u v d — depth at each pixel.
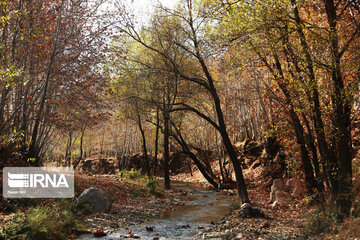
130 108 20.78
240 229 8.12
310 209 9.66
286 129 11.82
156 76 16.83
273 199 12.87
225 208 12.75
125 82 18.14
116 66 15.12
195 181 27.14
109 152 44.94
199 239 7.44
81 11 13.31
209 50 11.28
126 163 35.34
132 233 8.11
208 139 30.83
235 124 28.02
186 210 12.38
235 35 9.31
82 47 13.59
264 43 9.52
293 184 13.48
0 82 7.94
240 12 8.72
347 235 6.19
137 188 17.42
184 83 18.25
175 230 8.60
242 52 9.60
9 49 10.13
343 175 7.53
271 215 9.95
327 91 8.16
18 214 7.18
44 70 12.51
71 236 7.21
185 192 18.59
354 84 7.53
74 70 13.63
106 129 35.56
